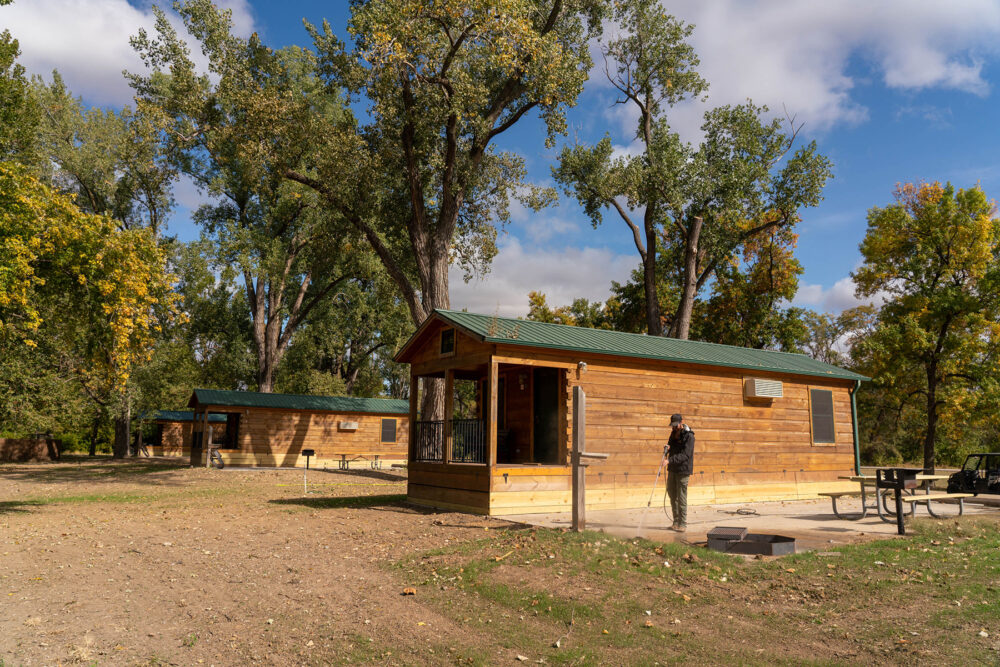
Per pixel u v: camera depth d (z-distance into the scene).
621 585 6.57
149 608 6.19
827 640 5.00
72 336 15.76
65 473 27.66
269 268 38.09
